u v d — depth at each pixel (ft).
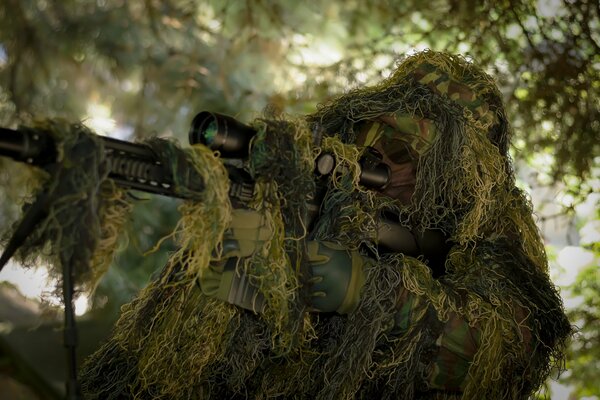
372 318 8.98
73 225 7.19
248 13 22.18
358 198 9.53
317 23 22.97
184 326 9.16
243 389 9.77
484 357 9.45
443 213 9.87
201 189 7.68
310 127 9.18
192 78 22.38
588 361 19.89
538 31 21.25
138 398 9.39
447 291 9.42
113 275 19.35
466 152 9.70
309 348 9.68
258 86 22.68
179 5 22.59
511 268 10.06
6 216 16.46
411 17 22.48
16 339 8.24
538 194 22.09
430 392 9.59
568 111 20.56
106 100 23.04
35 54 22.15
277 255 8.25
